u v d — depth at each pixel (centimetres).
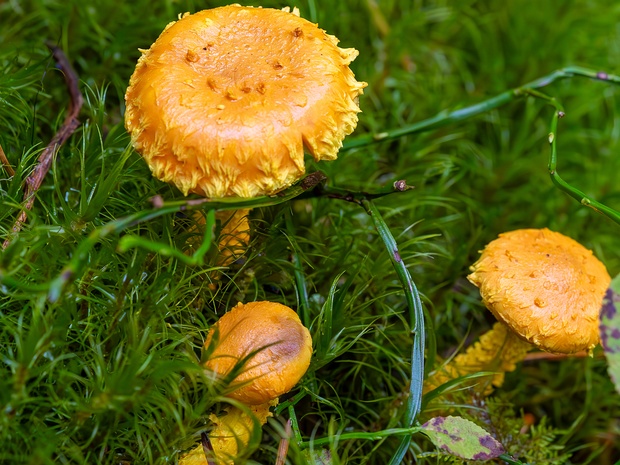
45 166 25
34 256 23
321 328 25
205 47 22
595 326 24
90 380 22
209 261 25
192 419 22
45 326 21
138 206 25
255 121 21
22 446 22
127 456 23
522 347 26
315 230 28
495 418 26
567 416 28
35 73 27
